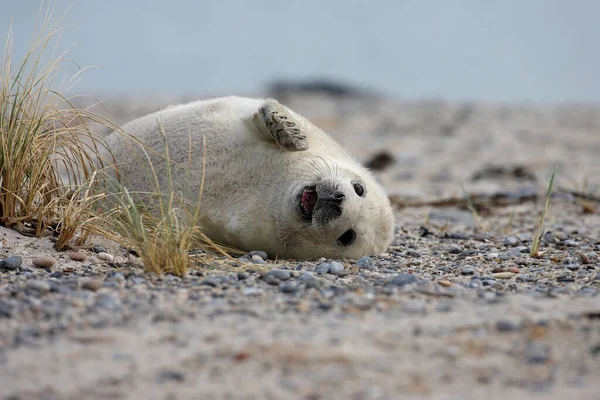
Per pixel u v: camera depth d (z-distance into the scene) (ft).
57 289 54.75
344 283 60.49
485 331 47.42
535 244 76.28
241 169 75.10
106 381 40.01
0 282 57.26
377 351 43.86
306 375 40.65
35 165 70.74
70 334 46.24
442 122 250.37
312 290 57.41
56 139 74.59
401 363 42.24
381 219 77.15
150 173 76.95
